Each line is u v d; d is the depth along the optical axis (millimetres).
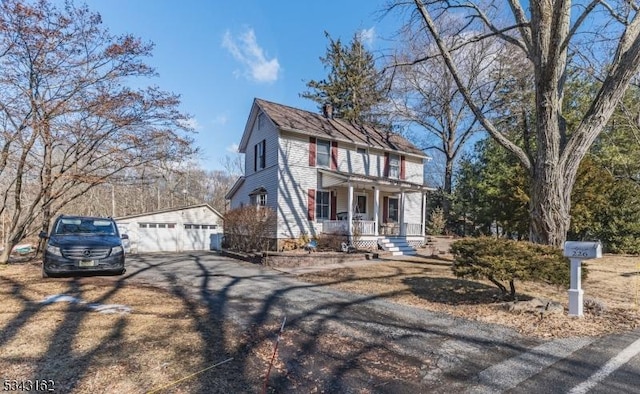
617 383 3195
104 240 8852
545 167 6773
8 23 9617
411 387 3072
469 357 3820
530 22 7070
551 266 5828
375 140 20016
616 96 6547
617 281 9062
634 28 6605
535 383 3182
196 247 21375
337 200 17953
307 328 4785
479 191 22344
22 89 10523
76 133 11359
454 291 7441
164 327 4625
